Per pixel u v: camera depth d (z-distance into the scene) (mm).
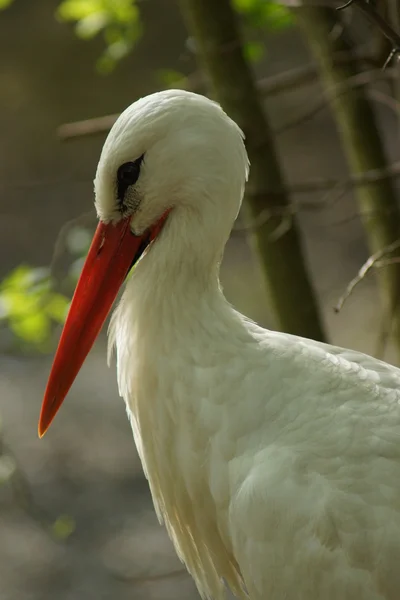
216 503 4266
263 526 4008
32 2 18875
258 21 6562
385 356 11789
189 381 4289
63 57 18344
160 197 4309
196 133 4203
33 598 9266
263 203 5965
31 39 18547
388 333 6047
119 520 10273
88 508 10414
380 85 8695
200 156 4211
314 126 17312
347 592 3910
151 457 4566
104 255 4484
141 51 18188
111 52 7066
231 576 4660
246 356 4281
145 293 4387
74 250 6590
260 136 5973
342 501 3930
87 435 11562
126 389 4539
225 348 4293
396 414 4094
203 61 6066
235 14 6129
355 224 15195
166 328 4352
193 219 4305
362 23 9398
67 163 16922
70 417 11867
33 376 12656
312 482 3980
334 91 5766
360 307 13320
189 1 5980
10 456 6941
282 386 4203
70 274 6523
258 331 4445
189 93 4273
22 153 17062
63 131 6512
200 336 4320
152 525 10258
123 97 17781
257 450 4145
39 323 6824
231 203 4301
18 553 9820
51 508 10344
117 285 4496
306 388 4184
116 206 4414
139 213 4379
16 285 6707
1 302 6719
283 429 4125
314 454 4020
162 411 4387
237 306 13461
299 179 16031
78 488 10719
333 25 5898
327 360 4297
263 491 4008
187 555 4789
